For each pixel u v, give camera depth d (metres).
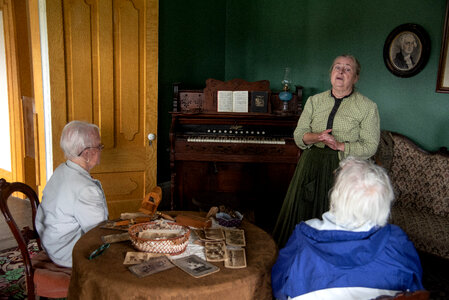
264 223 4.01
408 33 3.61
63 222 1.96
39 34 3.30
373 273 1.31
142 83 3.69
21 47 4.43
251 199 3.98
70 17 3.31
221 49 5.17
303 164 2.67
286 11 4.62
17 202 4.56
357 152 2.49
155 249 1.64
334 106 2.59
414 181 3.52
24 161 4.65
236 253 1.69
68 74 3.39
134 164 3.77
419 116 3.67
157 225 1.85
